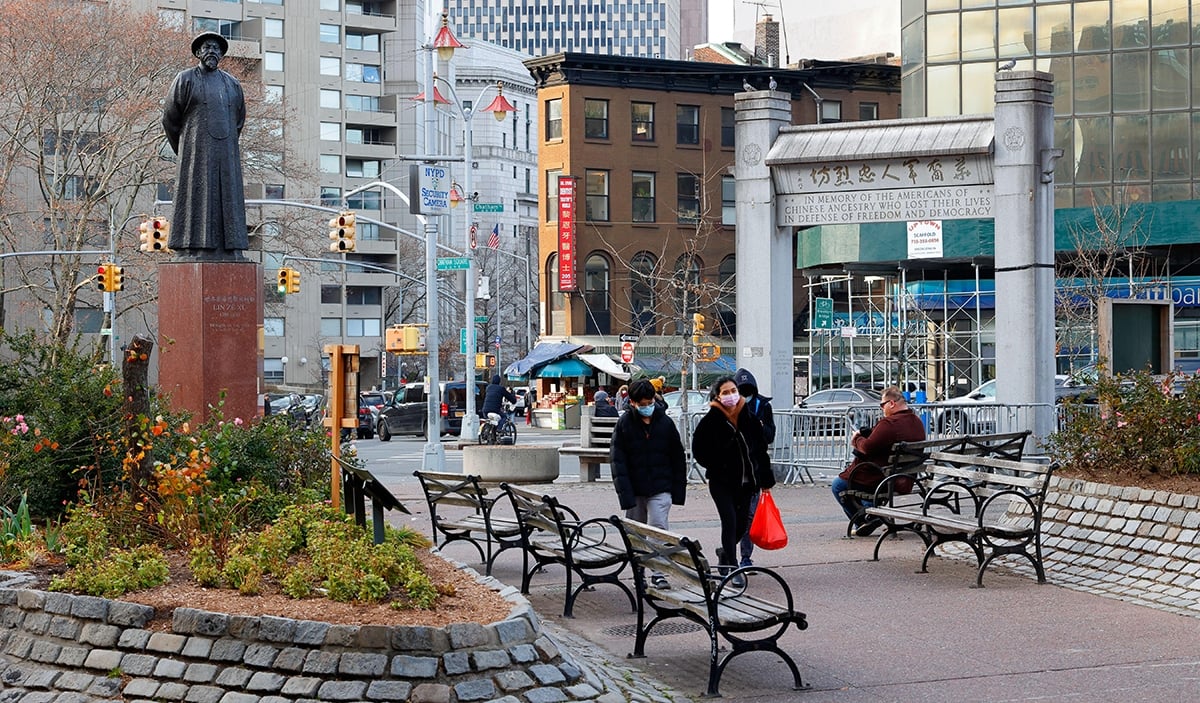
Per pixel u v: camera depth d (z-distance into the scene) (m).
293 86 103.25
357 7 107.12
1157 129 46.28
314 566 9.32
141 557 9.81
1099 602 11.91
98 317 74.62
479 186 150.88
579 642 10.48
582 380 70.44
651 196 71.00
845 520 17.66
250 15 101.44
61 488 12.82
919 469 15.09
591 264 70.31
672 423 12.46
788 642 10.50
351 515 10.49
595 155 70.06
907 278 50.47
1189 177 45.88
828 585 12.88
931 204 22.41
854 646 10.30
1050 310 22.11
